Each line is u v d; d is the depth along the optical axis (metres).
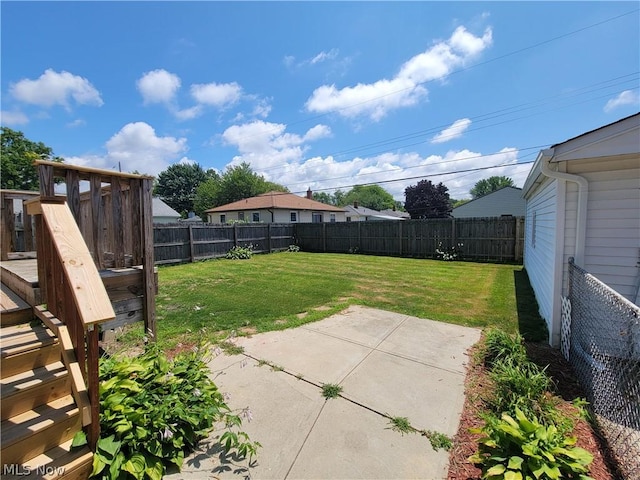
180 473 1.64
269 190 34.91
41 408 1.66
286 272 8.15
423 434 1.94
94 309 1.42
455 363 2.91
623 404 1.86
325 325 3.99
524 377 2.30
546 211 4.11
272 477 1.62
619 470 1.61
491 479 1.44
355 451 1.80
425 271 8.17
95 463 1.47
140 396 1.79
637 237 3.00
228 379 2.64
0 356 1.71
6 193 3.77
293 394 2.40
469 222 10.35
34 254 3.96
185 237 10.18
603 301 2.25
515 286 6.23
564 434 1.82
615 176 3.04
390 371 2.77
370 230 12.55
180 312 4.57
